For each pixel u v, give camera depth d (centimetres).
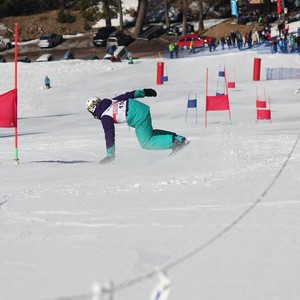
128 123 2055
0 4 15150
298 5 13838
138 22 13875
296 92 6581
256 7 13912
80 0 15775
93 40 13738
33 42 14438
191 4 15100
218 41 12494
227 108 3925
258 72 8019
